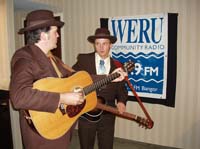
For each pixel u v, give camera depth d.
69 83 1.48
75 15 3.34
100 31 2.01
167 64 2.82
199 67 2.68
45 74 1.32
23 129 1.33
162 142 2.95
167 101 2.86
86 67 2.05
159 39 2.83
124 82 2.10
